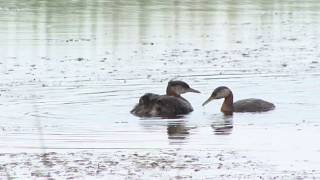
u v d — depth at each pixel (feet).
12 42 144.36
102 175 62.39
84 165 65.51
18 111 88.22
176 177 61.87
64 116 86.28
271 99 95.76
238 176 62.28
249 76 109.81
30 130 79.36
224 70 114.42
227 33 158.61
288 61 122.52
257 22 177.88
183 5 214.69
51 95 96.73
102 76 109.50
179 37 152.15
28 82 104.83
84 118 85.71
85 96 96.48
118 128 81.00
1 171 63.67
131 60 123.85
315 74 111.14
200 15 190.90
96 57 126.93
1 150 71.05
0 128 80.33
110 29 163.94
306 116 87.15
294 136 77.25
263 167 65.05
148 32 159.53
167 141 75.20
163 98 89.20
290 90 100.68
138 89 101.04
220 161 67.05
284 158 68.23
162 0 228.43
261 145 73.31
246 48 137.49
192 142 74.69
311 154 69.62
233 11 200.64
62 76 109.50
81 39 149.07
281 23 176.35
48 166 65.16
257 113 88.84
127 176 62.13
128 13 194.39
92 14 192.34
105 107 91.15
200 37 152.25
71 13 194.29
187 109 90.02
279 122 84.33
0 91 98.84
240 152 70.54
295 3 223.10
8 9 202.90
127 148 71.92
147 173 63.00
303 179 61.36
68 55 129.18
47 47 138.21
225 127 82.07
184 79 107.76
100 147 72.18
